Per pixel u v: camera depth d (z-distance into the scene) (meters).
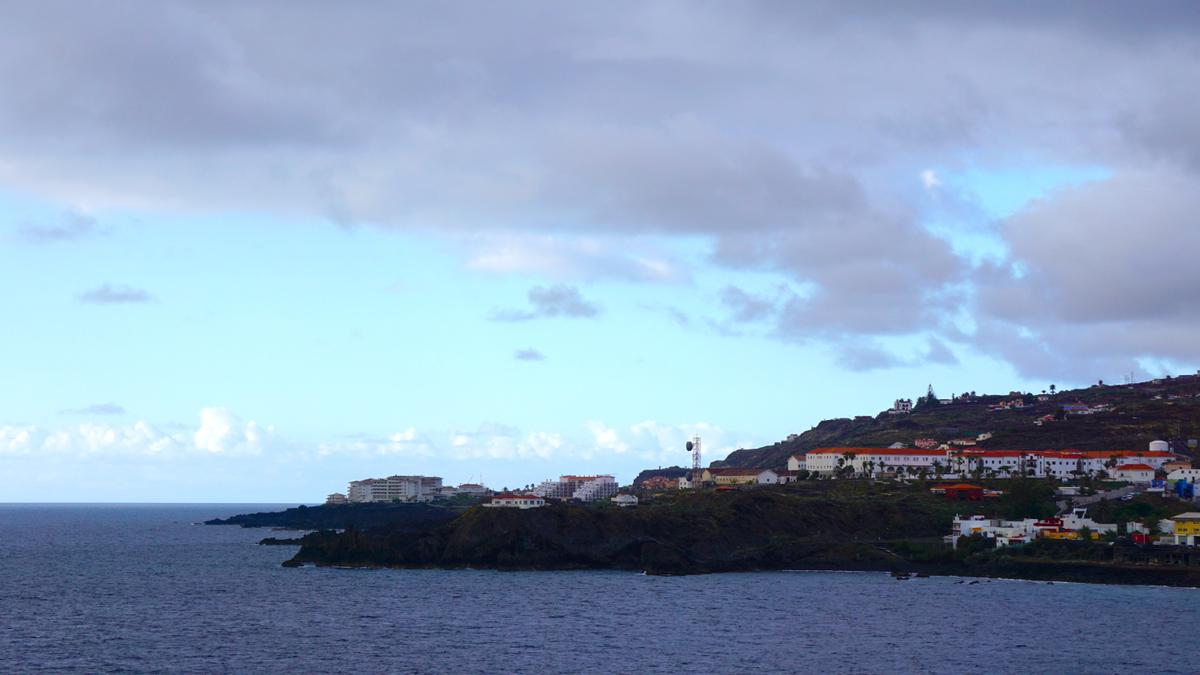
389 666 151.38
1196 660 158.38
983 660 157.50
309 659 156.62
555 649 164.50
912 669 151.12
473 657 158.25
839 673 148.25
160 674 145.75
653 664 153.38
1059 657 160.00
